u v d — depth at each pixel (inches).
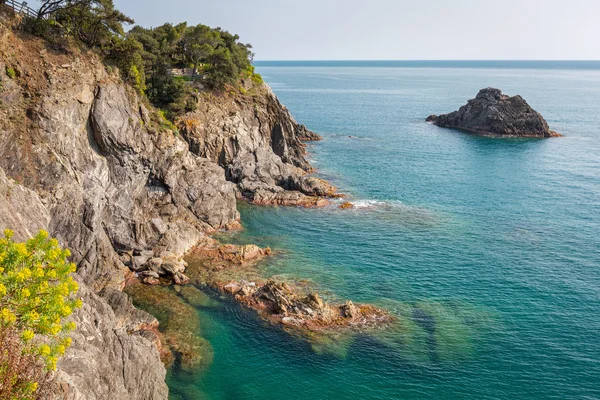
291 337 1833.2
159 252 2410.2
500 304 2107.5
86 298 1515.7
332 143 5777.6
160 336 1814.7
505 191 3831.2
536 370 1683.1
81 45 2225.6
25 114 1915.6
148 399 1396.4
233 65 3917.3
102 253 2154.3
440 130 6914.4
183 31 4106.8
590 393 1576.0
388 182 4069.9
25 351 789.9
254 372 1656.0
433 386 1599.4
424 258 2566.4
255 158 3846.0
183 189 2800.2
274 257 2544.3
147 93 3408.0
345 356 1736.0
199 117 3587.6
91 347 1227.9
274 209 3331.7
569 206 3452.3
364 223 3080.7
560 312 2050.9
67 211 1968.5
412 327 1908.2
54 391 887.1
